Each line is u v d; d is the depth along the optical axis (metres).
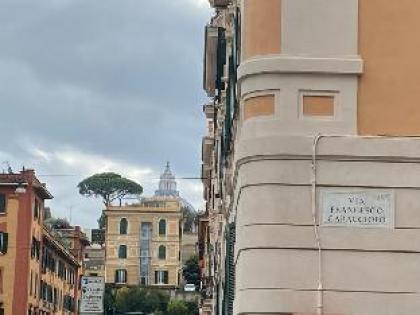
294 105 11.61
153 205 133.12
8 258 68.44
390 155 11.46
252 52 12.02
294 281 11.21
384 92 11.71
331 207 11.38
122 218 128.50
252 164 11.59
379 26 11.88
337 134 11.54
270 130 11.57
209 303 44.94
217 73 25.66
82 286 35.19
